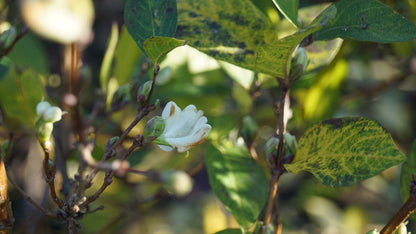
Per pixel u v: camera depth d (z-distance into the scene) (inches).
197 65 31.4
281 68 24.9
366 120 24.7
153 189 32.5
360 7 25.7
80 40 28.4
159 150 31.3
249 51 26.0
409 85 38.8
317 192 42.1
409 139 39.5
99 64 34.4
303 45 26.5
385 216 43.5
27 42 30.0
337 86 29.2
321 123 25.1
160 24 25.5
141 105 24.5
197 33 26.0
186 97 31.9
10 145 25.4
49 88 31.0
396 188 43.3
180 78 31.5
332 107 29.4
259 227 25.7
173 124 24.2
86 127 29.0
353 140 24.8
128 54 28.9
